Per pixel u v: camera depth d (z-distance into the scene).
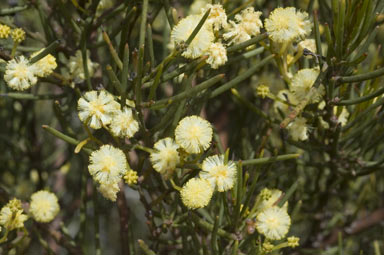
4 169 0.39
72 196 0.44
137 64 0.27
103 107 0.27
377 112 0.30
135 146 0.28
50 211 0.30
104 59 0.36
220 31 0.29
